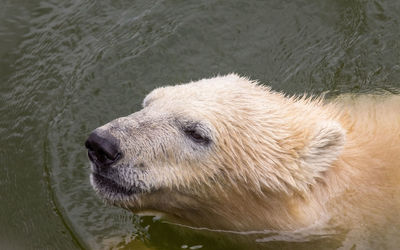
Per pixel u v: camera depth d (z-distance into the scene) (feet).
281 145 32.40
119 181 30.68
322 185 33.22
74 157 41.34
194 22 50.37
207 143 31.40
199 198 32.60
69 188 39.17
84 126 43.55
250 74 47.11
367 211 33.40
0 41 49.65
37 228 36.81
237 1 51.42
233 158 31.81
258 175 32.17
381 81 44.73
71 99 45.50
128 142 30.48
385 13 49.19
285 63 47.78
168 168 31.27
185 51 48.85
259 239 34.40
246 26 50.29
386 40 47.52
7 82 46.83
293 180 32.14
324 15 50.44
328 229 33.55
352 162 33.78
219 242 35.40
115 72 47.34
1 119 44.06
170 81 46.65
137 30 50.24
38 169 40.63
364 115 38.52
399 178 33.88
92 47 49.26
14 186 39.52
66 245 35.65
